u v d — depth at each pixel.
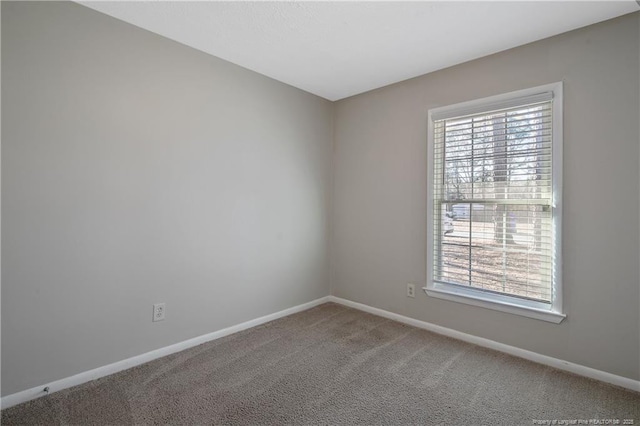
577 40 2.05
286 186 3.10
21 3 1.68
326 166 3.52
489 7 1.83
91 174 1.93
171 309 2.31
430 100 2.76
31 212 1.74
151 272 2.21
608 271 1.97
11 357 1.70
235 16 1.96
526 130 2.28
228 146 2.62
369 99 3.22
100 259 1.98
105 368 2.02
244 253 2.76
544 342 2.20
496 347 2.41
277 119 2.99
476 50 2.35
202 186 2.46
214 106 2.52
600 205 1.99
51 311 1.82
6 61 1.65
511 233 2.35
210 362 2.21
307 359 2.27
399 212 2.99
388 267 3.08
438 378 2.03
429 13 1.89
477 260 2.53
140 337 2.17
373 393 1.87
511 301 2.35
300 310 3.26
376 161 3.17
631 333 1.90
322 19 1.97
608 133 1.95
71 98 1.85
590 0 1.75
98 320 1.99
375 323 2.95
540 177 2.22
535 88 2.22
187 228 2.38
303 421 1.63
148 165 2.17
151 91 2.17
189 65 2.36
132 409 1.70
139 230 2.14
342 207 3.49
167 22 2.04
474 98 2.51
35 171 1.74
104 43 1.96
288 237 3.13
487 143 2.46
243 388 1.91
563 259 2.11
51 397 1.79
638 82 1.86
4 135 1.65
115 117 2.01
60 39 1.80
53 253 1.81
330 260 3.59
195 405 1.74
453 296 2.61
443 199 2.71
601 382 1.98
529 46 2.25
